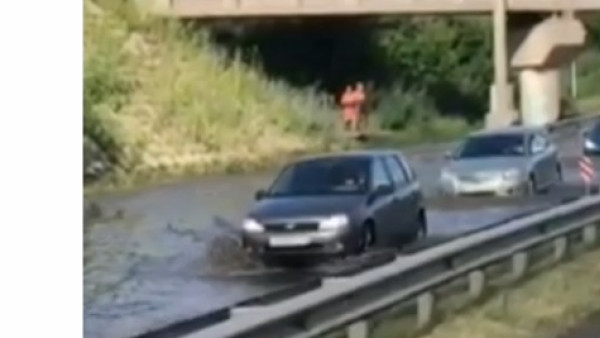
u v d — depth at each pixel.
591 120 48.69
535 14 53.25
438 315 12.20
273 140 38.78
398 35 51.97
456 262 12.68
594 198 18.23
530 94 52.59
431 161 35.84
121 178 31.55
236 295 15.70
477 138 28.89
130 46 37.59
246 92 40.44
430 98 51.22
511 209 25.53
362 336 10.30
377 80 49.97
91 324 13.28
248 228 18.45
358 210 18.34
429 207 26.03
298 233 18.09
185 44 40.47
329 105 44.03
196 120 36.62
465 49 53.56
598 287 14.74
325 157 19.72
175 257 19.25
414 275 11.50
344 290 9.85
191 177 33.53
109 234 22.16
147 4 40.12
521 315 12.91
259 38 44.69
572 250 17.11
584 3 53.94
